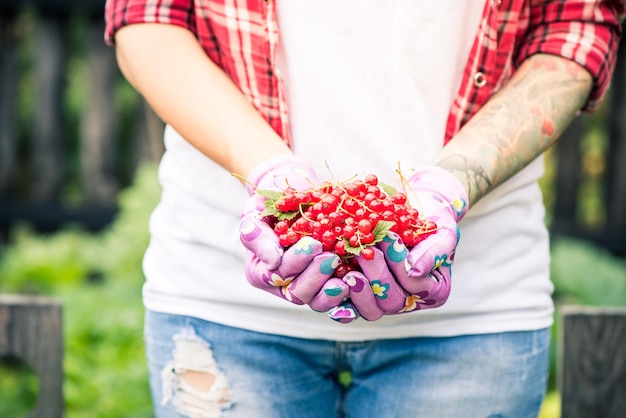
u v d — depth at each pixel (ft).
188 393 4.42
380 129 4.22
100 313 9.25
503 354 4.33
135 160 13.00
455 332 4.30
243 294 4.30
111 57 12.88
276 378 4.35
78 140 15.35
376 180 3.90
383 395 4.40
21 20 13.92
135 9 4.32
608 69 4.43
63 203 13.14
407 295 3.87
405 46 4.21
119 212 12.92
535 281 4.44
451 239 3.85
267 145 4.11
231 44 4.27
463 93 4.31
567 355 5.41
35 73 13.08
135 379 7.97
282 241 3.79
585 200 15.16
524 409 4.45
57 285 10.71
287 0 4.23
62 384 5.46
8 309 5.45
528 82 4.32
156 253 4.53
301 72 4.24
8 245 12.96
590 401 5.41
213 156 4.19
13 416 8.52
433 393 4.33
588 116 12.57
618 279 10.06
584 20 4.35
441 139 4.31
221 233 4.33
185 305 4.40
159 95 4.25
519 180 4.40
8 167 13.08
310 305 3.85
